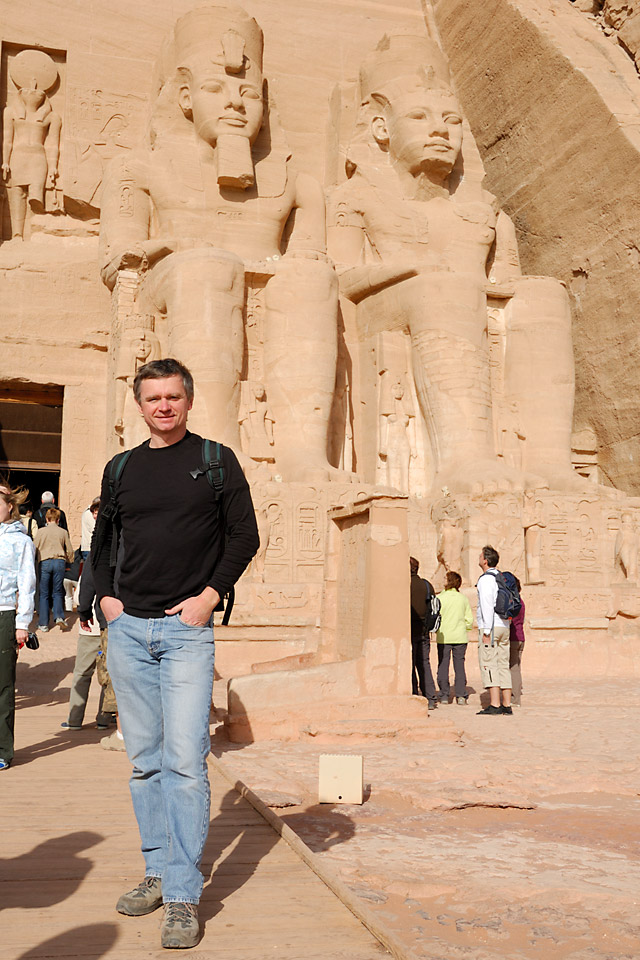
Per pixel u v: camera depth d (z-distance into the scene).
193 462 2.84
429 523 12.30
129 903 2.81
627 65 15.33
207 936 2.67
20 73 15.17
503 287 14.50
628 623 10.84
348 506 7.48
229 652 9.67
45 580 10.44
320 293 13.35
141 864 3.30
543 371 14.32
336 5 17.28
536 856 3.89
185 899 2.66
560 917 3.15
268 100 14.99
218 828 3.79
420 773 5.30
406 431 13.68
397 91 15.13
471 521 11.43
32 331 14.18
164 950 2.56
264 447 12.86
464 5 17.23
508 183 16.83
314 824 4.32
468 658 10.60
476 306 13.58
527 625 10.62
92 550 2.94
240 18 14.29
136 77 15.66
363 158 15.33
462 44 17.55
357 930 2.72
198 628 2.81
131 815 3.99
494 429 14.02
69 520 13.98
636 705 8.39
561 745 6.27
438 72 15.44
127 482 2.84
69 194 14.97
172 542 2.78
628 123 14.14
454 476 12.69
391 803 4.79
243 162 13.87
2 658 5.07
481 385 13.36
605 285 14.70
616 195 14.29
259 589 10.59
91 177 15.09
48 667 9.24
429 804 4.67
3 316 14.07
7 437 14.43
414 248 14.63
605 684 9.77
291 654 9.84
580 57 15.11
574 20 16.09
